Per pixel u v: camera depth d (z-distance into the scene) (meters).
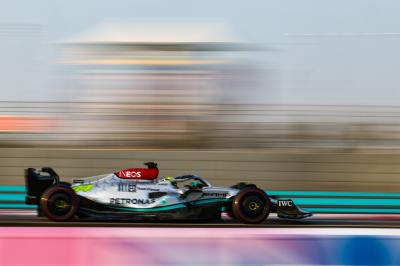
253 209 26.67
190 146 50.12
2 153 46.12
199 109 50.81
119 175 26.61
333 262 19.41
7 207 35.94
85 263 18.44
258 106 50.91
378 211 38.75
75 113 50.19
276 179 47.31
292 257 19.36
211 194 26.94
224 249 19.20
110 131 50.22
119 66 50.62
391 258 19.66
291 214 27.56
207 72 51.34
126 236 18.81
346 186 47.81
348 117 50.59
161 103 50.75
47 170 26.64
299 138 50.44
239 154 47.25
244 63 51.28
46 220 27.94
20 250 18.27
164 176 46.81
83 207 25.91
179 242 19.11
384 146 50.19
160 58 51.31
